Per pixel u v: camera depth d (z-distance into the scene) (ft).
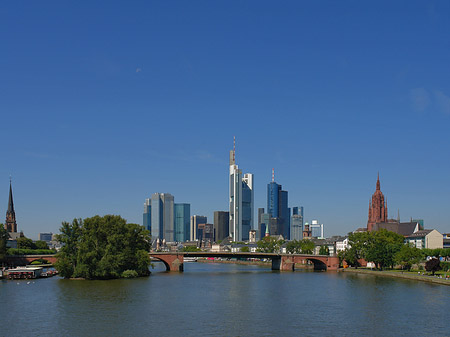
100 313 386.32
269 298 476.13
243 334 319.47
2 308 406.62
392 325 346.74
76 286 562.66
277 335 316.81
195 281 647.15
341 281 647.15
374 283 613.11
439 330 331.98
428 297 475.31
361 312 395.55
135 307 415.44
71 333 320.29
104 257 643.45
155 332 323.37
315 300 462.19
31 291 513.86
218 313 390.63
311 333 322.75
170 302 444.96
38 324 345.72
